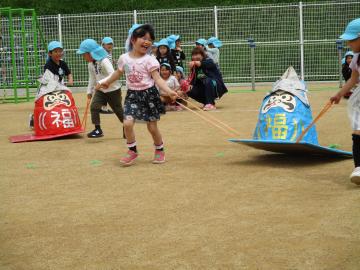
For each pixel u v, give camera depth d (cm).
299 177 578
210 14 1930
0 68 1900
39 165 688
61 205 509
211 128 948
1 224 460
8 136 942
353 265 354
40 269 368
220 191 535
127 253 388
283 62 1930
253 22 1930
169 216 464
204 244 398
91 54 879
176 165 658
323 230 415
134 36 661
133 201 512
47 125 891
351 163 634
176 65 1434
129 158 665
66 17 1944
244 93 1644
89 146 812
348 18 1898
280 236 407
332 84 1877
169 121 1054
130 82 661
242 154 711
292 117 659
